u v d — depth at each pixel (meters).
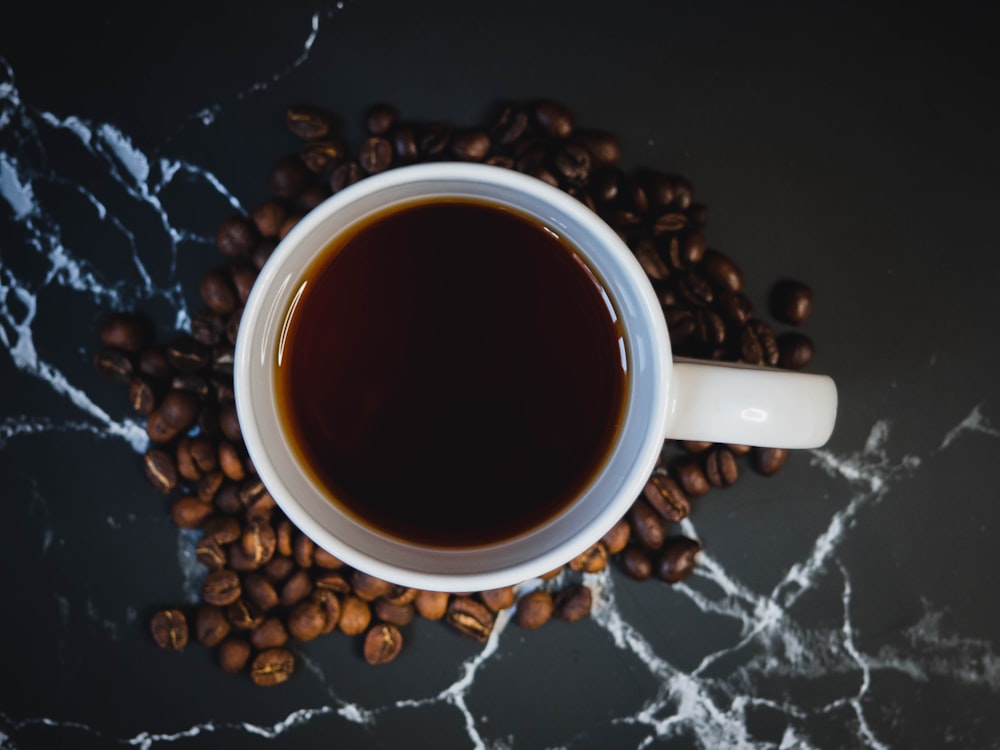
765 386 0.24
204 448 0.32
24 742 0.33
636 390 0.24
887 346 0.33
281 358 0.25
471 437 0.26
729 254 0.33
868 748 0.33
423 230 0.25
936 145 0.33
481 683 0.33
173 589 0.33
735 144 0.33
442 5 0.32
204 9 0.32
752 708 0.33
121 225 0.33
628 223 0.32
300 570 0.32
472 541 0.25
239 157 0.33
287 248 0.23
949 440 0.33
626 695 0.33
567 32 0.33
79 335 0.33
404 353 0.26
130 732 0.33
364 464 0.25
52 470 0.33
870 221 0.33
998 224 0.33
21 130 0.33
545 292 0.26
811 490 0.33
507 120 0.32
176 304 0.33
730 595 0.33
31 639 0.33
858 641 0.33
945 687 0.33
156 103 0.32
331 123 0.32
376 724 0.33
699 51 0.33
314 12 0.32
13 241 0.33
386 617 0.32
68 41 0.32
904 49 0.33
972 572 0.33
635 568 0.32
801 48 0.33
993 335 0.33
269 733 0.33
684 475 0.32
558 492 0.25
